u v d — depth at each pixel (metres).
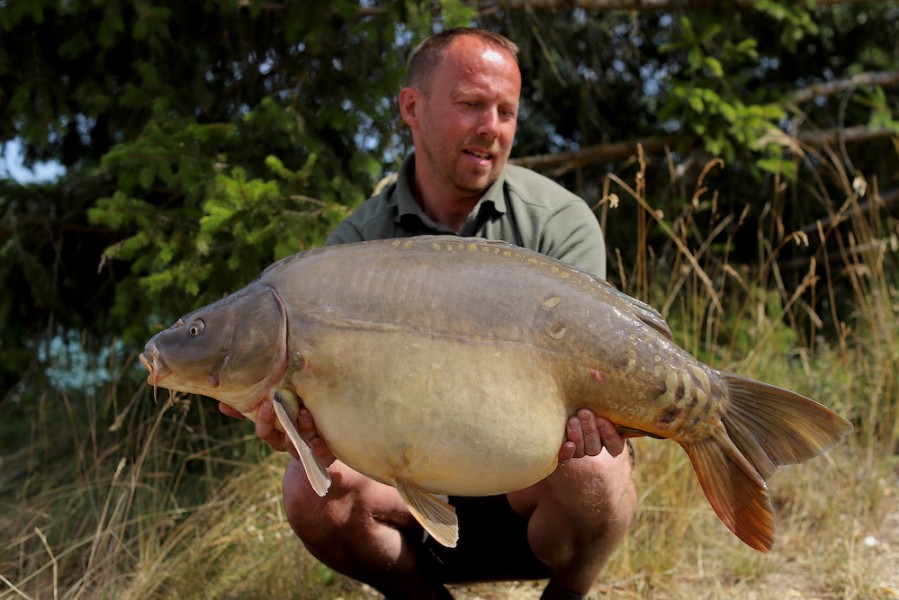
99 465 3.96
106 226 4.39
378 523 2.45
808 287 5.49
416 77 2.68
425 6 4.16
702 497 3.48
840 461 3.92
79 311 4.76
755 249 5.59
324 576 3.12
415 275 1.89
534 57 5.45
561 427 1.91
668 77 4.79
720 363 4.26
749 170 4.96
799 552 3.29
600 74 5.55
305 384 1.89
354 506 2.40
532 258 1.94
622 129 5.64
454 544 1.85
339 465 2.37
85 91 4.16
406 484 1.90
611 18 5.55
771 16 5.21
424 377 1.84
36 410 4.60
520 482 1.91
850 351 4.61
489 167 2.59
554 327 1.88
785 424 1.91
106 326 4.73
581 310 1.89
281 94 4.41
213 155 4.08
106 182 4.51
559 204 2.66
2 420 4.70
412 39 4.19
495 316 1.86
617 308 1.92
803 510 3.52
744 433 1.93
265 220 3.65
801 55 5.79
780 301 5.08
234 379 1.93
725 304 4.98
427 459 1.86
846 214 5.17
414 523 2.54
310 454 1.82
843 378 4.38
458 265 1.90
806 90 5.27
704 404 1.91
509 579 2.76
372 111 4.25
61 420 4.55
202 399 4.25
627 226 5.34
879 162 5.67
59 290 4.65
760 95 5.07
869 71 5.82
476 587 3.06
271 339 1.90
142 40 4.26
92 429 3.88
